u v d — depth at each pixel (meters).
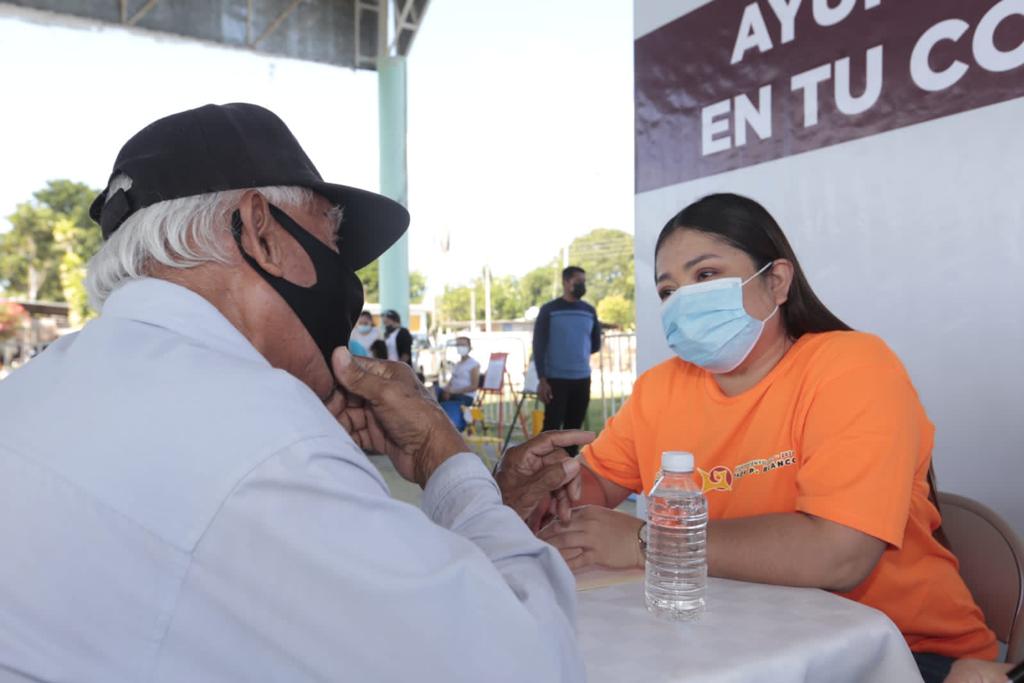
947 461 2.67
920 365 2.74
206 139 0.75
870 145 2.88
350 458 0.61
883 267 2.85
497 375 8.81
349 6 10.34
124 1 9.05
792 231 3.21
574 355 5.89
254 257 0.75
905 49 2.74
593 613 0.99
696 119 3.69
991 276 2.51
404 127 10.07
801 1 3.12
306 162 0.81
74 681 0.57
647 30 3.96
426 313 28.66
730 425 1.44
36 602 0.57
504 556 0.72
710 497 1.45
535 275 50.31
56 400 0.62
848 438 1.18
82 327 0.76
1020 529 2.46
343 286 0.83
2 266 35.53
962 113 2.57
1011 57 2.42
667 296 1.54
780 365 1.41
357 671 0.56
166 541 0.56
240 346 0.71
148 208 0.73
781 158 3.25
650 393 1.64
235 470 0.57
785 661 0.83
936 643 1.30
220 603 0.56
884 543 1.14
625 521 1.23
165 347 0.66
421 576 0.56
